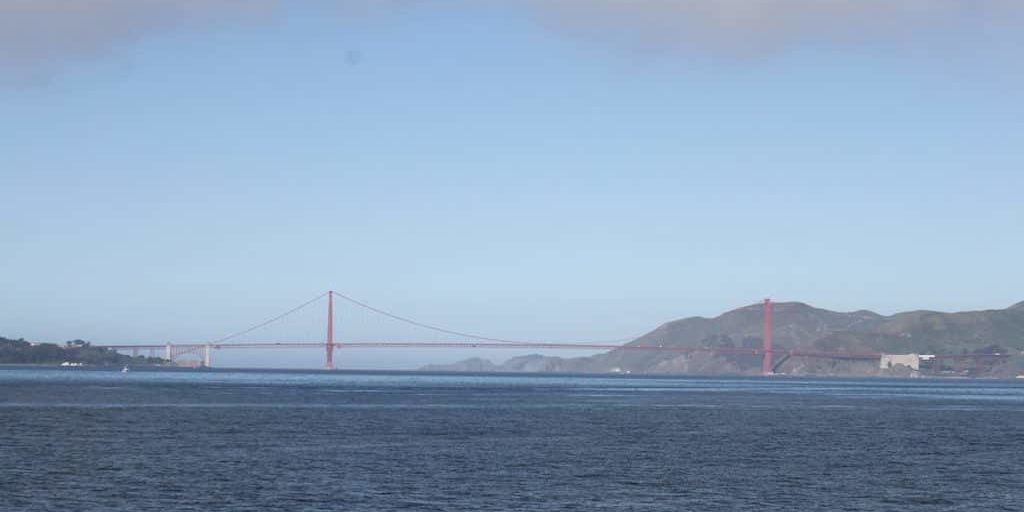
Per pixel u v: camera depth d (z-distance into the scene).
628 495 54.12
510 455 71.75
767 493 55.66
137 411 117.12
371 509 48.88
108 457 67.19
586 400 171.00
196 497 51.22
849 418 124.00
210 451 71.75
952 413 139.88
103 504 48.91
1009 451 80.12
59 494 51.47
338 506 49.50
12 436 81.19
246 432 88.56
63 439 79.31
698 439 87.81
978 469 67.50
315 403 144.50
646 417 120.44
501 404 150.50
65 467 61.59
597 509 49.81
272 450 73.00
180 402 140.38
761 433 95.94
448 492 54.00
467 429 95.81
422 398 169.00
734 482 59.66
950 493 56.50
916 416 130.75
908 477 63.00
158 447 74.12
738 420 116.62
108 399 144.25
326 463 65.38
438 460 67.81
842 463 70.12
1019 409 155.00
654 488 56.78
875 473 64.81
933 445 85.12
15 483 54.78
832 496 55.00
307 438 83.25
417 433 90.06
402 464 65.31
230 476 58.69
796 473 64.25
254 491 53.34
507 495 53.38
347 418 110.12
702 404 160.00
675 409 141.50
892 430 103.06
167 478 57.56
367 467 63.59
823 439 89.88
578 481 58.91
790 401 177.25
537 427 99.94
